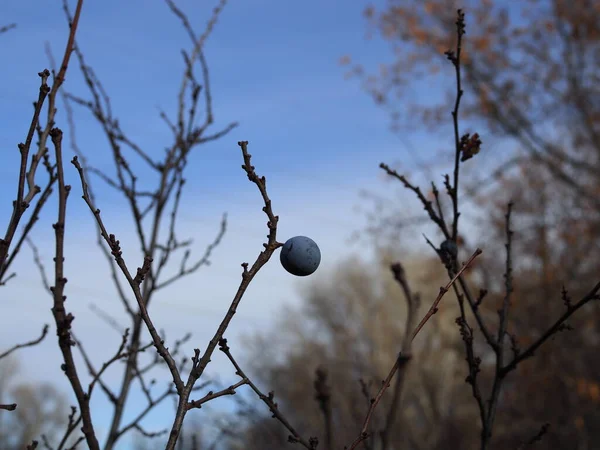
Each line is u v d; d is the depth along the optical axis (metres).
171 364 0.22
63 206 0.22
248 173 0.23
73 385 0.22
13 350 0.32
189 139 0.51
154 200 0.49
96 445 0.22
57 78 0.27
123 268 0.22
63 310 0.22
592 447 1.37
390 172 0.37
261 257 0.23
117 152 0.49
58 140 0.23
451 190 0.37
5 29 0.38
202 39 0.53
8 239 0.23
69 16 0.45
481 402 0.34
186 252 0.48
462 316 0.34
